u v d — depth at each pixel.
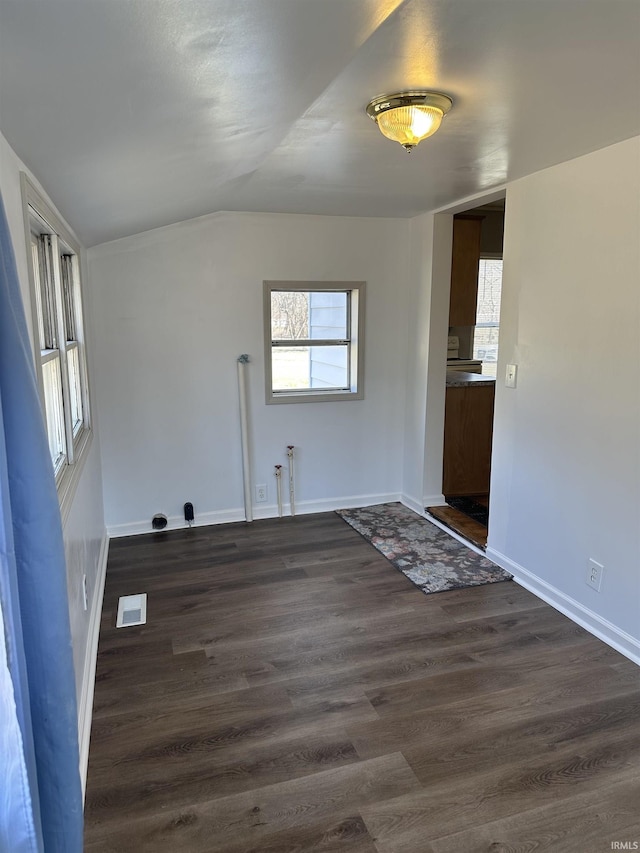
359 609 2.94
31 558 0.98
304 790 1.83
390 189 3.19
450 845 1.64
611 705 2.22
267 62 1.38
